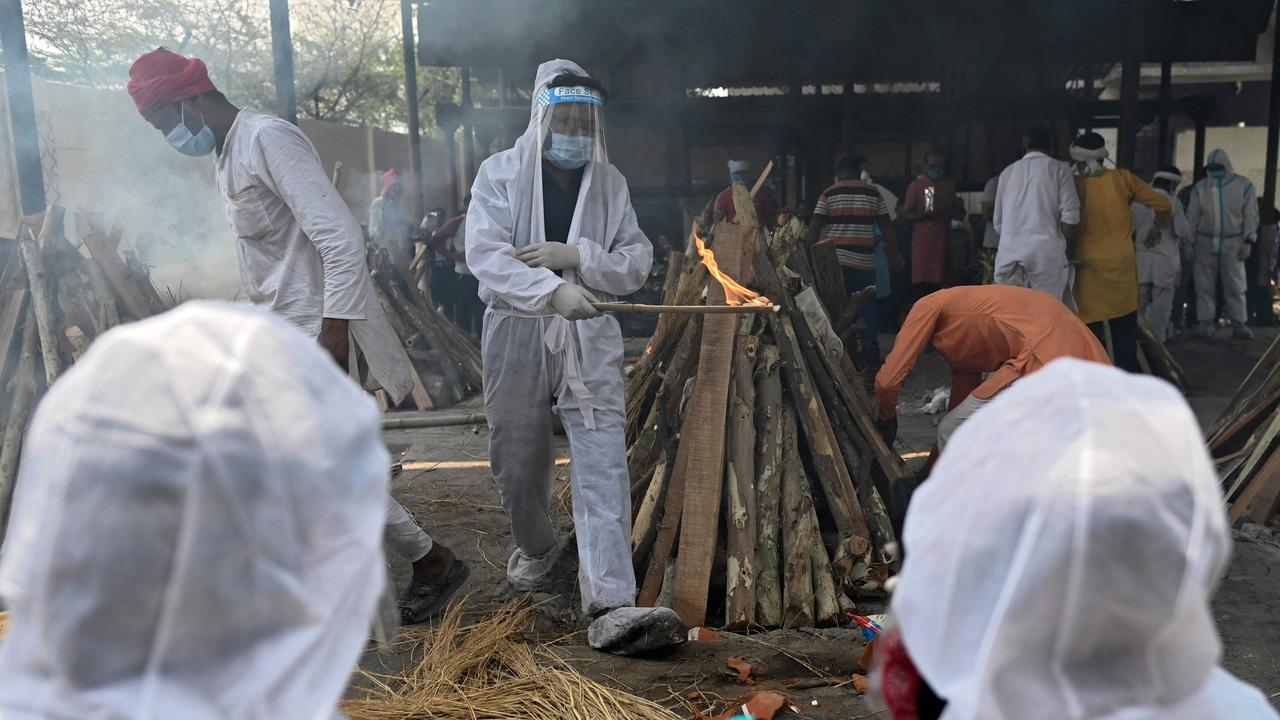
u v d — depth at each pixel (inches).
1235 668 137.4
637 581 171.8
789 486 173.2
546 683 129.5
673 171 600.4
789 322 187.9
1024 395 46.6
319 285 148.7
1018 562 42.5
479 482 243.3
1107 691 43.4
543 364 147.3
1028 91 546.9
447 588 157.4
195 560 38.1
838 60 537.3
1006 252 289.3
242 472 38.9
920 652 46.7
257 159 140.2
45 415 39.9
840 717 124.3
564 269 144.6
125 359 39.7
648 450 185.5
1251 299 520.7
